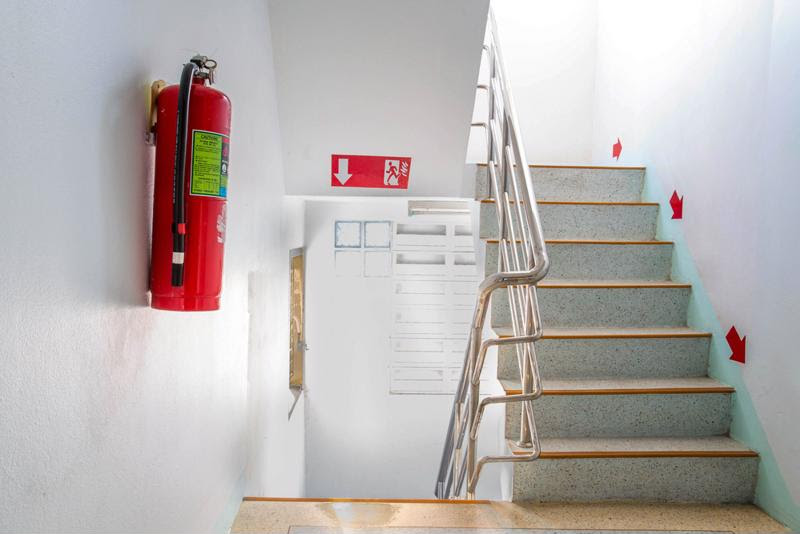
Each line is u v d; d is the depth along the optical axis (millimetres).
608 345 2574
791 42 2104
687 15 2945
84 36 861
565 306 2787
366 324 4859
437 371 4891
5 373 682
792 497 1989
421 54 2520
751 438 2240
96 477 930
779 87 2164
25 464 727
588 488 2160
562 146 4465
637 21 3621
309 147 2906
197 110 1052
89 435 902
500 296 2715
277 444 2979
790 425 2020
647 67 3451
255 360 2273
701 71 2779
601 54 4301
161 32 1193
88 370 894
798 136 2037
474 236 3195
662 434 2379
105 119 936
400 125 2820
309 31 2436
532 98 4441
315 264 4820
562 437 2354
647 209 3229
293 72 2584
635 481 2168
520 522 1974
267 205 2508
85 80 867
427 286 4852
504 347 2533
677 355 2594
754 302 2270
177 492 1347
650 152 3387
